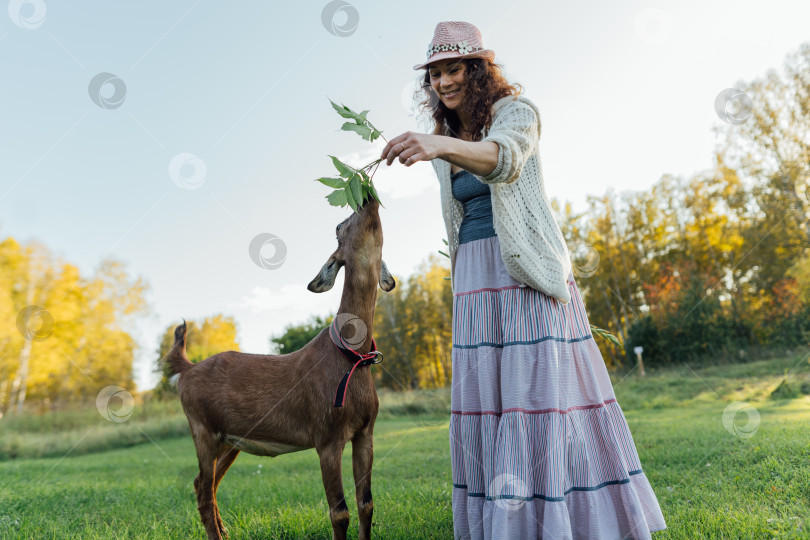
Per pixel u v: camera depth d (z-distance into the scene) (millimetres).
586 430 2201
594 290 20859
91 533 3123
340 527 2346
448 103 2359
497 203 2127
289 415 2500
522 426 2104
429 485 4098
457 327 2385
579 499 2107
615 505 2154
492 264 2326
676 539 2320
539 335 2160
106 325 14375
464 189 2400
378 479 4641
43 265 13477
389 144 1742
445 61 2264
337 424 2381
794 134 16438
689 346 16484
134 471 7016
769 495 2852
